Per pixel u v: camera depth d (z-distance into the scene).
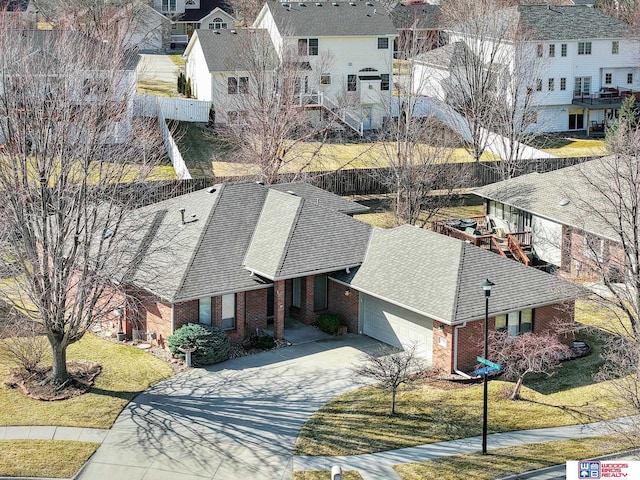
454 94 74.62
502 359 37.09
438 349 37.81
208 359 37.97
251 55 66.69
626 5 102.25
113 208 40.72
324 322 41.81
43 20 90.38
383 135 65.06
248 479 29.62
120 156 41.34
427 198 60.97
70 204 34.66
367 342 40.78
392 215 58.50
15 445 31.17
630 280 36.72
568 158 67.00
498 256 41.22
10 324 39.50
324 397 35.38
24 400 34.34
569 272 49.59
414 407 34.59
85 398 34.69
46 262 34.16
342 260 42.16
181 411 34.06
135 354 38.97
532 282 40.19
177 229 42.62
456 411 34.31
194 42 77.31
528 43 77.81
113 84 40.47
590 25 84.56
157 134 57.19
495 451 31.36
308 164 60.06
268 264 40.62
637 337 35.59
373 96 77.69
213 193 44.78
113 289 36.62
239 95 66.38
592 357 39.53
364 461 30.69
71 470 29.86
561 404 35.16
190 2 107.62
